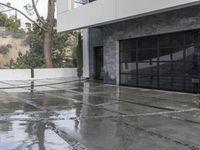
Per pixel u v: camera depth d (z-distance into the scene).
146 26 17.94
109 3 18.14
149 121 9.27
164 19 16.69
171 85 16.75
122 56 20.38
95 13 19.48
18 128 8.54
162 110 11.00
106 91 17.20
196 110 10.89
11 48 44.22
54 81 24.91
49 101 13.60
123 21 19.53
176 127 8.49
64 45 34.38
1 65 40.44
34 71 28.17
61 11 23.25
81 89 18.52
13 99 14.41
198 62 15.17
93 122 9.25
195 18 14.96
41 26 30.44
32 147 6.84
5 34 46.84
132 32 19.02
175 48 16.47
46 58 30.14
